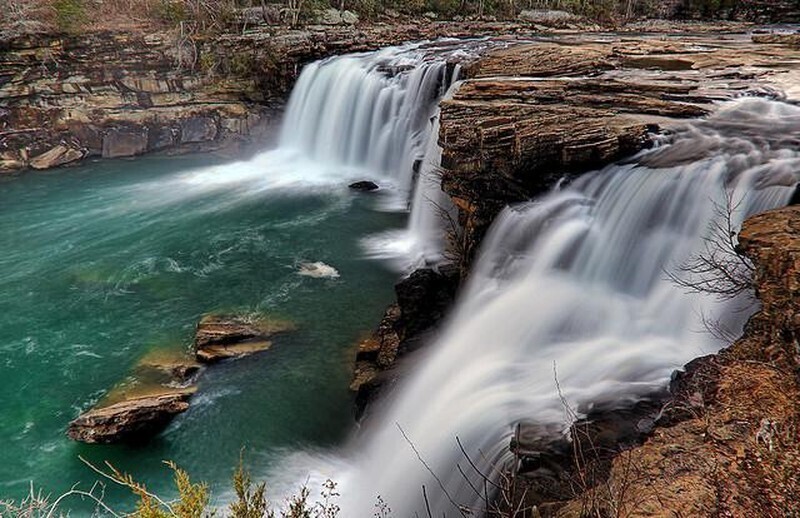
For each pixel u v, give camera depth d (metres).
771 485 5.39
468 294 13.20
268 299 15.53
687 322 9.93
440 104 16.62
